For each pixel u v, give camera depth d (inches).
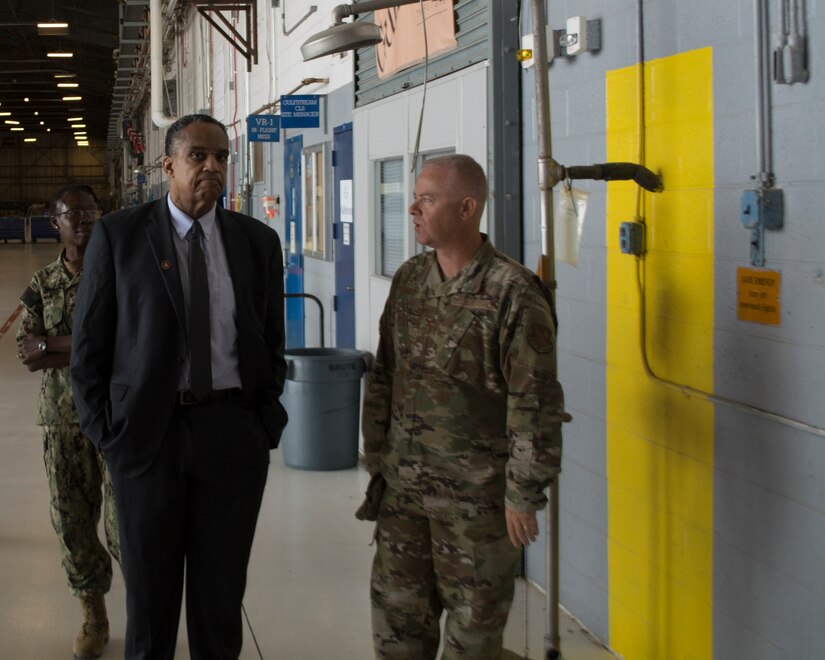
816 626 95.2
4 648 141.0
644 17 119.0
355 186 252.8
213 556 110.8
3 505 210.7
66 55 1051.3
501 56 156.4
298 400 235.6
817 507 94.3
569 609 149.5
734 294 105.3
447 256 101.0
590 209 135.3
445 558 100.5
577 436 143.2
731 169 104.8
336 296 286.8
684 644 118.6
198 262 108.1
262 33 414.0
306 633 147.2
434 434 99.7
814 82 92.1
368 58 237.0
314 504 211.0
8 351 430.3
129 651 110.7
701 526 113.7
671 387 116.7
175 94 816.9
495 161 157.2
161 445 106.1
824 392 92.7
